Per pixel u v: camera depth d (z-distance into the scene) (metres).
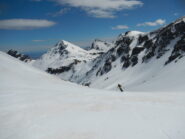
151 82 108.44
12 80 22.31
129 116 13.25
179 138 10.74
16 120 12.31
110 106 15.41
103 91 22.55
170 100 17.94
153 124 12.07
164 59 180.00
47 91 19.92
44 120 12.31
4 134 10.73
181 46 160.62
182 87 57.97
